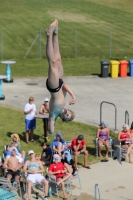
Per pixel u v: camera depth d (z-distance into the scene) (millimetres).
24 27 145875
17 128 62562
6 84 87188
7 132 60875
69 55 117875
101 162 52062
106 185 46469
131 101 76812
